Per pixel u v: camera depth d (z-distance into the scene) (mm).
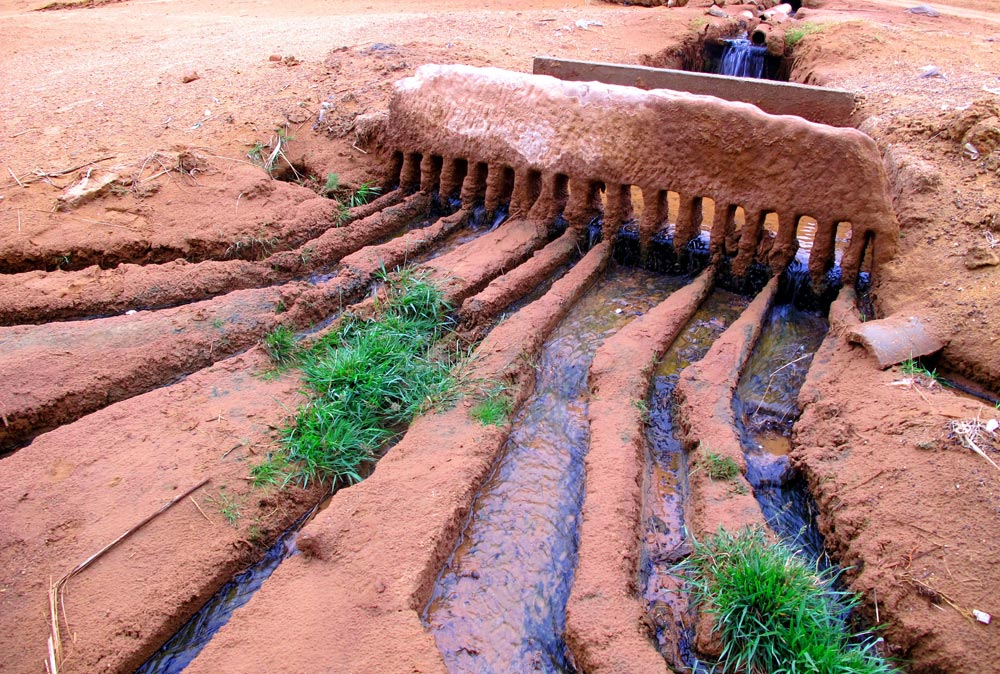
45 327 4910
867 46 10031
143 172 6473
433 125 6676
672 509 3883
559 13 12633
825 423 4137
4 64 9406
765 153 5285
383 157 7129
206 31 11188
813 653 2973
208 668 2969
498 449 4191
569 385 4773
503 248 5969
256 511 3773
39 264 5754
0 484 3801
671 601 3398
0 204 6066
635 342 4910
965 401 3912
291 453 4074
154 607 3277
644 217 5879
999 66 8719
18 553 3461
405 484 3828
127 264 5637
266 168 7004
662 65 10781
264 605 3240
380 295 5375
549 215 6289
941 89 7512
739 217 6562
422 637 3088
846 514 3543
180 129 7246
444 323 5305
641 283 5867
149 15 12867
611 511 3646
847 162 5027
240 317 5148
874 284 5156
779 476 3992
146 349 4770
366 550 3471
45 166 6527
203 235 5984
